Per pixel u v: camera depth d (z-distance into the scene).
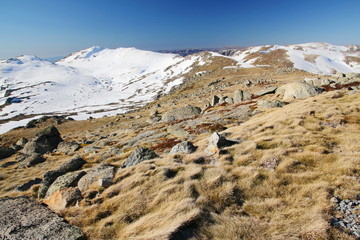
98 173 14.69
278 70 134.25
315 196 8.86
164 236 7.20
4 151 43.69
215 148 16.30
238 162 13.90
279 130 19.50
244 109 40.09
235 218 8.08
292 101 35.88
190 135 27.80
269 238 6.73
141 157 17.41
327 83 44.50
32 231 8.72
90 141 46.31
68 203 11.26
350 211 7.54
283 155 13.50
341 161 11.45
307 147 14.42
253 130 21.45
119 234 8.51
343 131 16.64
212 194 10.26
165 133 33.38
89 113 178.12
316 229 6.63
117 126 68.44
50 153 38.50
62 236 8.34
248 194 10.10
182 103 90.31
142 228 8.44
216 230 7.49
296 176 10.90
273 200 9.03
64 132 82.81
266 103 36.59
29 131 87.31
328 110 22.09
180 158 16.34
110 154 27.14
